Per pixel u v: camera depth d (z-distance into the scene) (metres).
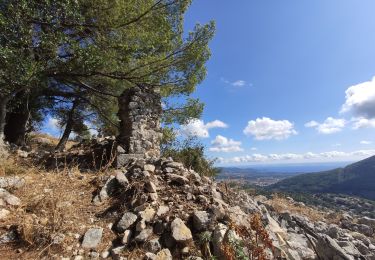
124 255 3.21
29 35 6.98
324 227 6.41
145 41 8.84
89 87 9.66
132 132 6.60
